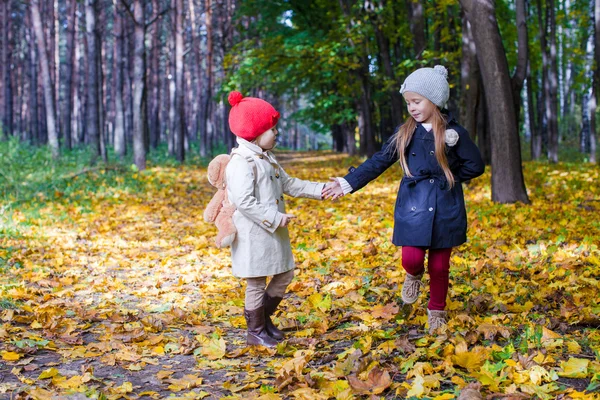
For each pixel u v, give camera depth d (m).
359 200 11.65
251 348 3.76
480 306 4.32
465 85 14.23
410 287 3.93
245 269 3.72
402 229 3.73
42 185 12.77
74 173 15.30
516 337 3.67
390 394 2.95
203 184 16.19
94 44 19.95
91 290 5.47
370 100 23.38
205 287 5.53
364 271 5.83
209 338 4.04
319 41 19.97
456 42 17.69
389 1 18.78
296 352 3.56
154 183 15.14
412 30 16.78
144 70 20.53
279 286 3.96
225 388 3.12
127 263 6.61
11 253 6.82
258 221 3.65
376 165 3.90
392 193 12.63
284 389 3.06
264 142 3.84
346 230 8.05
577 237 6.88
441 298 3.84
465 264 5.74
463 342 3.32
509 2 21.89
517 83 11.39
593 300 4.25
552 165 17.84
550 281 5.05
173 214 10.55
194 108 46.97
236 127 3.79
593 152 20.06
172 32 32.34
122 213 10.50
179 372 3.43
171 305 4.95
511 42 21.69
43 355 3.64
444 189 3.71
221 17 30.77
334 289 5.25
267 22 23.27
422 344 3.58
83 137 36.41
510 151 9.97
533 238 7.00
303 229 8.47
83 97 36.44
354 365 3.21
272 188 3.82
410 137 3.76
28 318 4.34
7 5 30.66
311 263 6.29
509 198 9.98
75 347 3.80
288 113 61.31
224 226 3.72
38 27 19.72
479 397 2.68
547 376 2.96
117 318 4.53
